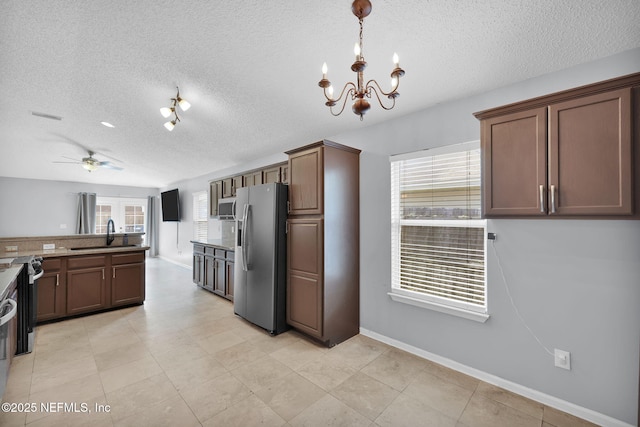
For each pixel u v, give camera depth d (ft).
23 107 10.02
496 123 5.81
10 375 7.08
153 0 5.10
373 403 6.16
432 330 7.96
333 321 8.87
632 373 5.27
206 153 15.03
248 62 6.95
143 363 7.75
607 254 5.49
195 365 7.66
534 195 5.35
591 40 5.28
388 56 6.18
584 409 5.70
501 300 6.74
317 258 8.74
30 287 8.31
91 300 11.50
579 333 5.77
